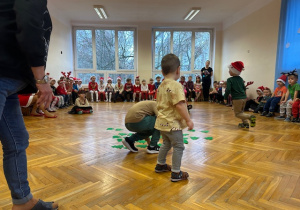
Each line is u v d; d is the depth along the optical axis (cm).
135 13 756
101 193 143
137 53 892
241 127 356
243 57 708
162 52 913
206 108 616
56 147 244
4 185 153
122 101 831
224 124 383
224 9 714
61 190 147
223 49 872
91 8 706
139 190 148
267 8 573
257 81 628
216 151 233
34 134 303
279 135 305
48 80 96
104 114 499
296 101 402
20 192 107
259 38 614
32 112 462
